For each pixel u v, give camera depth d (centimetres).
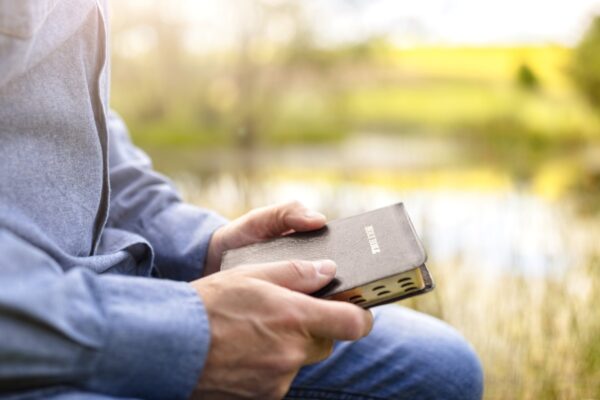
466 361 80
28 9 53
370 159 944
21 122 58
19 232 53
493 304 162
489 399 129
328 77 1516
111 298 49
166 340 49
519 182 321
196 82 1363
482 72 1775
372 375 78
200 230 84
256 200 282
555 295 158
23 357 43
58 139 61
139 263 73
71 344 45
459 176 532
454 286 176
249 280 55
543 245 195
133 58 1323
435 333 82
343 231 70
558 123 1099
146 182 89
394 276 59
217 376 53
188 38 1309
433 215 237
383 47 1469
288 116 1554
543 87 1274
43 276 46
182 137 1317
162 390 50
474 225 237
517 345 140
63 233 61
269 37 1335
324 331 56
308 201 265
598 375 132
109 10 75
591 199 307
